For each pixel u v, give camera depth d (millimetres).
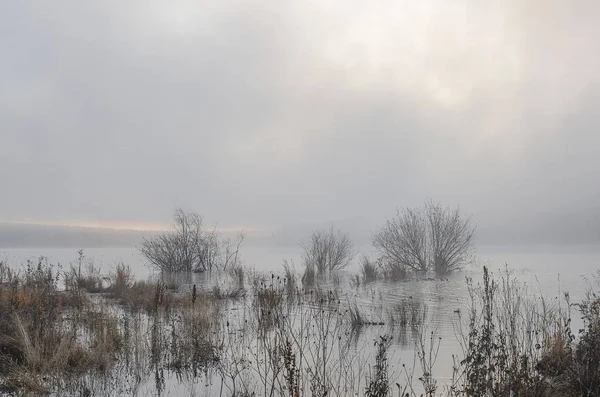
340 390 8039
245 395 8016
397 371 9500
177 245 40906
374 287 27078
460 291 24484
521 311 13195
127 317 14406
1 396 8078
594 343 8094
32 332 10336
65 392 8484
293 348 10578
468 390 6953
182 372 9781
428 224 37281
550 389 7238
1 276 19266
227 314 16500
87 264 38438
